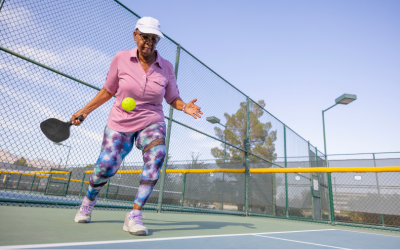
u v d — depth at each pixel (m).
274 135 8.19
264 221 4.90
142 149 2.01
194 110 2.18
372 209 7.39
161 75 2.10
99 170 1.89
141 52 1.98
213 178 7.55
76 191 8.82
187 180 7.41
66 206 3.43
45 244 1.10
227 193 7.16
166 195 6.90
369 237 3.06
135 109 1.98
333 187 8.08
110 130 1.99
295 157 9.32
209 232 2.20
